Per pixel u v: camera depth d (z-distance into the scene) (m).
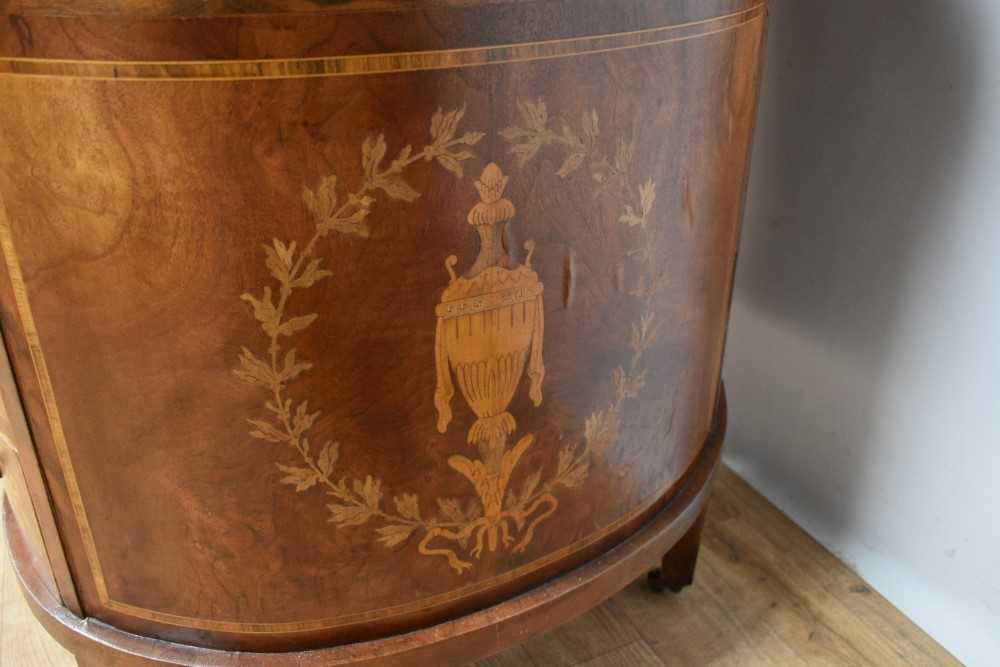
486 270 0.64
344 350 0.63
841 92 1.02
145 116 0.55
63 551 0.75
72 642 0.79
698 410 0.92
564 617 0.83
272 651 0.75
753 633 1.08
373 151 0.57
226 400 0.64
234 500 0.68
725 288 0.88
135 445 0.67
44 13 0.52
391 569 0.73
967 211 0.92
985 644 1.02
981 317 0.93
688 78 0.68
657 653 1.06
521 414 0.72
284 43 0.53
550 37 0.59
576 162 0.64
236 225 0.58
